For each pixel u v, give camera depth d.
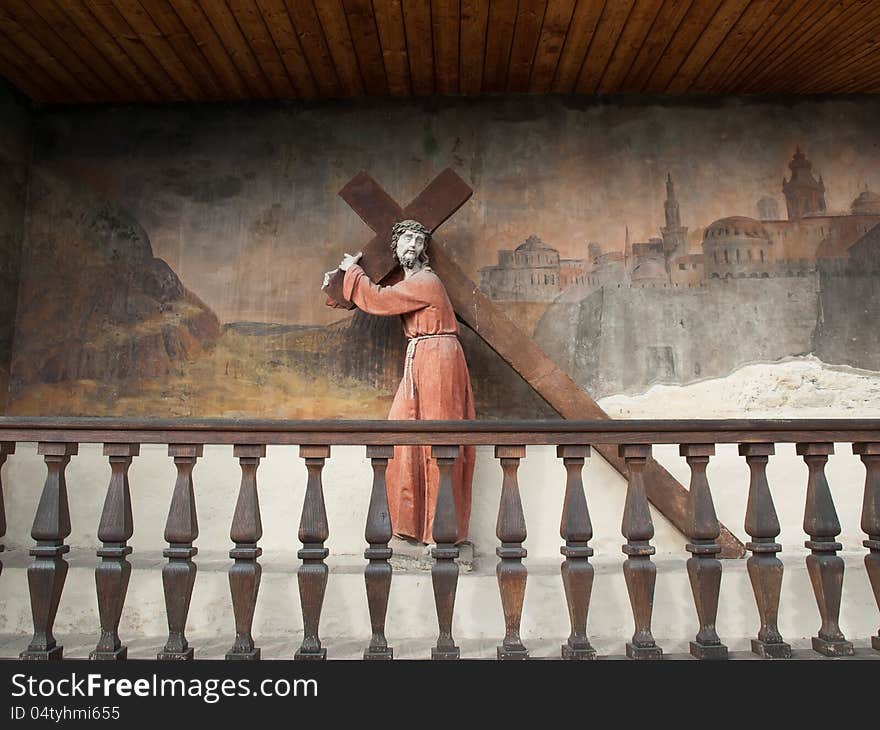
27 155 4.82
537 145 4.83
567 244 4.75
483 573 3.56
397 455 3.93
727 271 4.70
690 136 4.82
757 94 4.83
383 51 4.30
